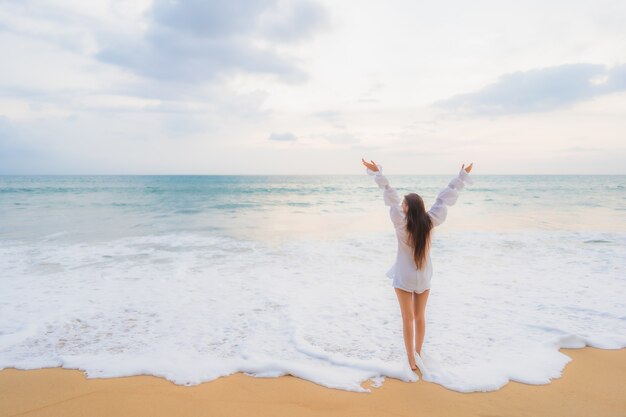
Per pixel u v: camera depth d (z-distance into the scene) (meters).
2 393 3.49
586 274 7.45
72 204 23.83
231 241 11.16
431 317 5.30
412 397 3.45
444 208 3.95
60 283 6.98
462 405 3.31
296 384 3.68
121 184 63.47
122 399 3.40
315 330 4.89
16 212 18.94
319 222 15.48
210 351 4.36
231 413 3.21
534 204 23.27
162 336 4.77
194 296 6.29
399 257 3.89
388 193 3.93
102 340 4.65
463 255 9.20
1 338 4.66
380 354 4.23
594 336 4.65
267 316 5.44
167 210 20.41
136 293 6.43
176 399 3.41
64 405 3.31
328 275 7.55
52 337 4.73
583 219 15.90
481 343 4.48
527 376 3.75
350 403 3.35
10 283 6.96
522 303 5.84
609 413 3.20
